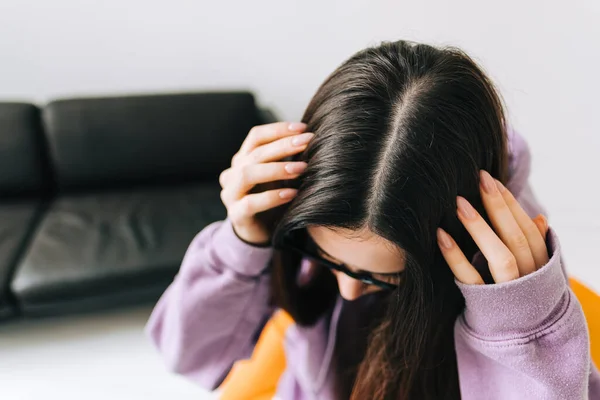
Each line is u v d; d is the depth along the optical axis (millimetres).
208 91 1782
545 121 1631
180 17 1760
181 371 750
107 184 1751
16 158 1645
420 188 429
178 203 1646
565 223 1837
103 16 1732
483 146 476
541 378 497
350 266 568
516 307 482
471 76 470
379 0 1633
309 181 467
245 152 558
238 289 669
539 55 1529
